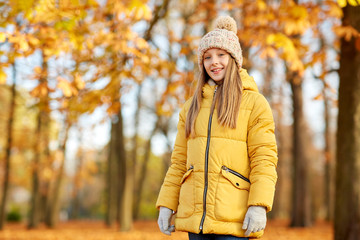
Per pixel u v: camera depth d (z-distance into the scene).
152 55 6.36
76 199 35.94
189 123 2.56
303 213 15.83
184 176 2.49
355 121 6.42
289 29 5.58
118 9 5.24
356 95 6.43
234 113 2.46
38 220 18.66
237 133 2.45
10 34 4.73
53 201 19.16
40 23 5.57
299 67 5.61
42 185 22.16
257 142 2.42
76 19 5.45
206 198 2.38
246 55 7.02
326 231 13.69
